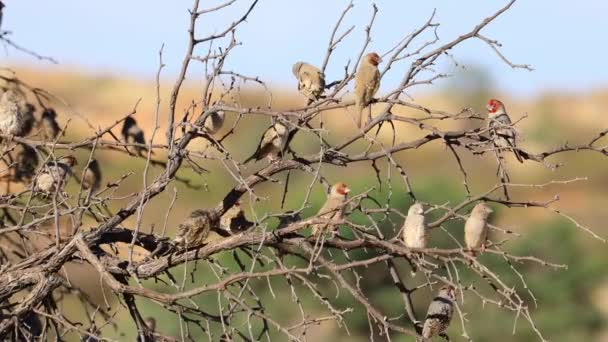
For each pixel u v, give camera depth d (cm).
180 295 1121
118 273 1261
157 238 1309
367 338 2731
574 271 3009
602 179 5006
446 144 1265
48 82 7694
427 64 1266
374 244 1160
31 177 1563
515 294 1098
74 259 1301
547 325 2862
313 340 2652
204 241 1272
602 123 6231
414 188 3198
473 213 1237
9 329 1227
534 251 2994
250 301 2475
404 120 1265
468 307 2647
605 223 4706
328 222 1162
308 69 1388
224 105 1250
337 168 3822
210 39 1260
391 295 2717
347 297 2684
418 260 1121
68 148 1330
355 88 1276
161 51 1180
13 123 1533
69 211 1232
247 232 1223
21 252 1667
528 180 4916
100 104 7338
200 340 2489
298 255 1280
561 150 1241
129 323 2433
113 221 1274
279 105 5366
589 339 2964
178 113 6675
